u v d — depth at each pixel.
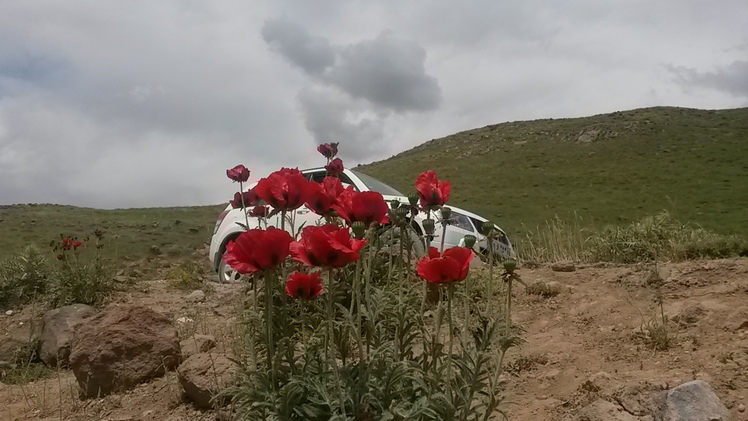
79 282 7.59
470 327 3.52
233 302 6.96
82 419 4.30
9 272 8.23
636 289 5.25
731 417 2.98
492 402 2.57
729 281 4.98
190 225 26.78
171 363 4.98
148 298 7.96
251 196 5.12
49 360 6.38
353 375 2.60
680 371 3.51
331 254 2.35
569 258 7.72
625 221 32.22
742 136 58.88
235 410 3.71
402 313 2.79
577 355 4.10
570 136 69.19
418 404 2.33
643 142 61.75
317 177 9.23
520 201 43.09
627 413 3.17
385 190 8.86
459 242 7.67
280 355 2.55
